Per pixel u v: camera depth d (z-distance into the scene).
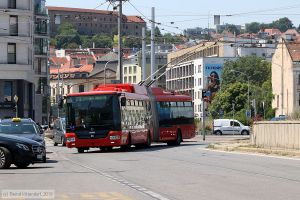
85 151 63.75
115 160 45.84
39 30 165.75
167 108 73.75
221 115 177.88
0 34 120.19
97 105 59.00
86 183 28.41
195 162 41.88
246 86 185.25
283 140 51.88
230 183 28.05
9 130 45.19
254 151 53.00
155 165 39.53
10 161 37.09
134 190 25.48
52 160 46.72
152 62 99.19
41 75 167.62
